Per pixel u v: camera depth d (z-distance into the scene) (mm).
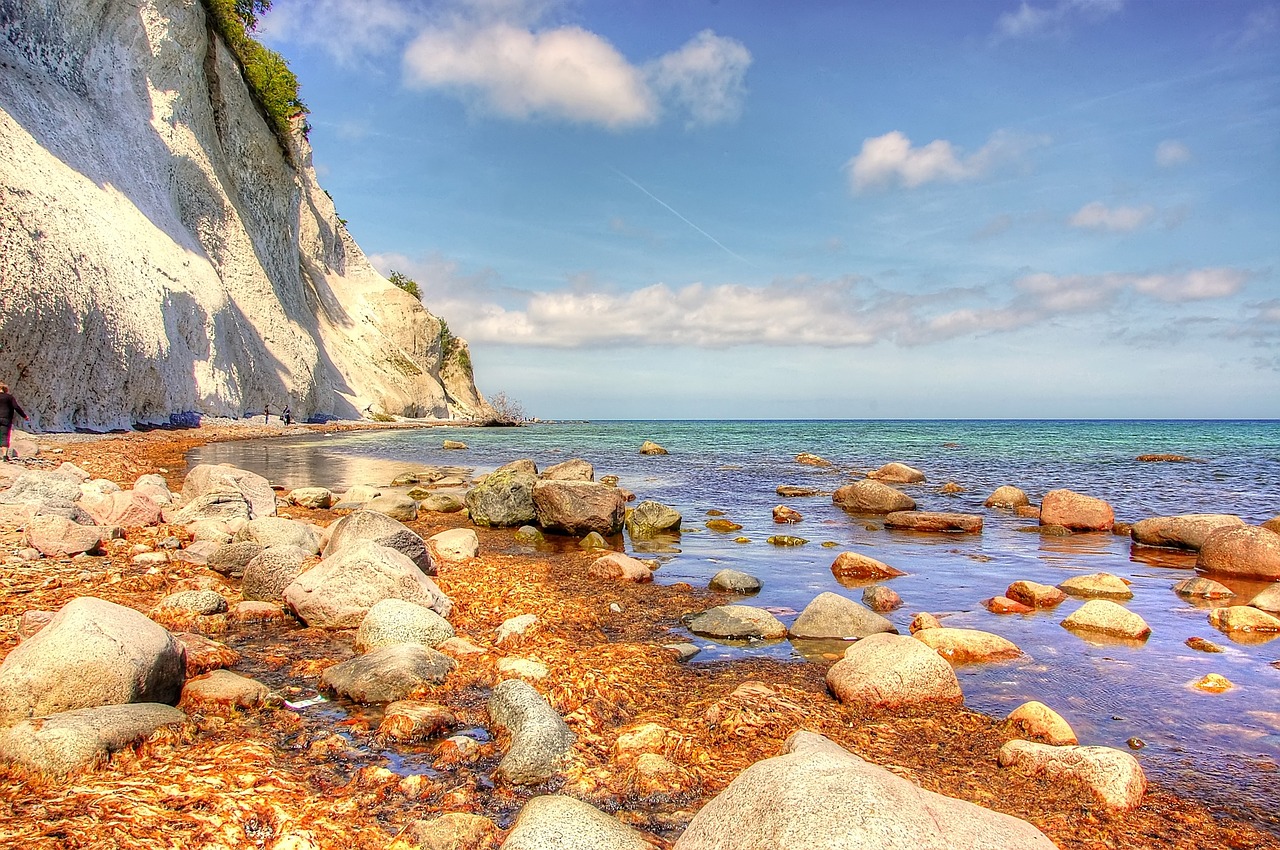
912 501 19469
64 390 28391
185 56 45031
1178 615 9805
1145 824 4793
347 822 4348
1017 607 9898
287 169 60094
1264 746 5969
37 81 33719
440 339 94125
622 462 32969
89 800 4234
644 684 6953
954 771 5438
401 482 22703
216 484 13867
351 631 8234
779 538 14719
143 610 8258
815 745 4855
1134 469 30609
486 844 4172
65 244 28766
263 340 50281
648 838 4340
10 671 5219
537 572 11469
